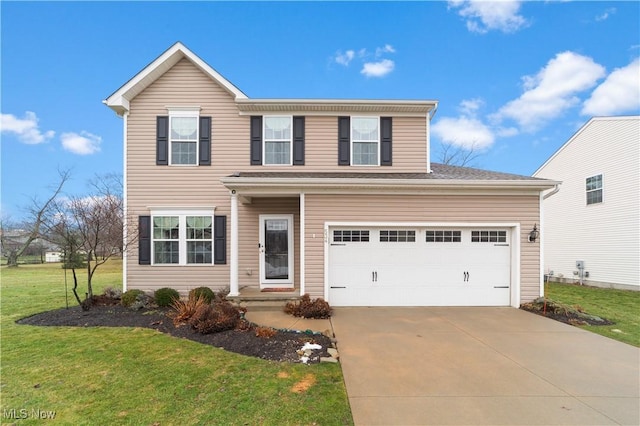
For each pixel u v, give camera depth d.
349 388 4.11
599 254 14.50
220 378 4.39
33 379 4.41
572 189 15.95
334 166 10.48
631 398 3.91
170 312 7.68
